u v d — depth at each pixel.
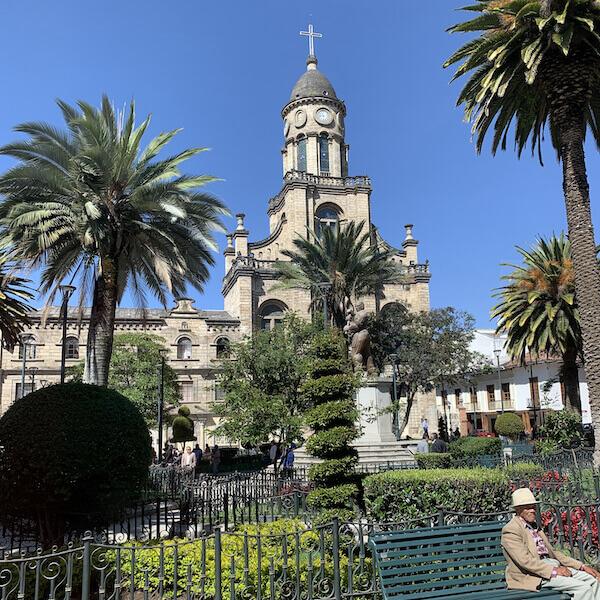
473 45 17.55
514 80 17.36
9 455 9.80
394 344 42.66
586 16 15.14
